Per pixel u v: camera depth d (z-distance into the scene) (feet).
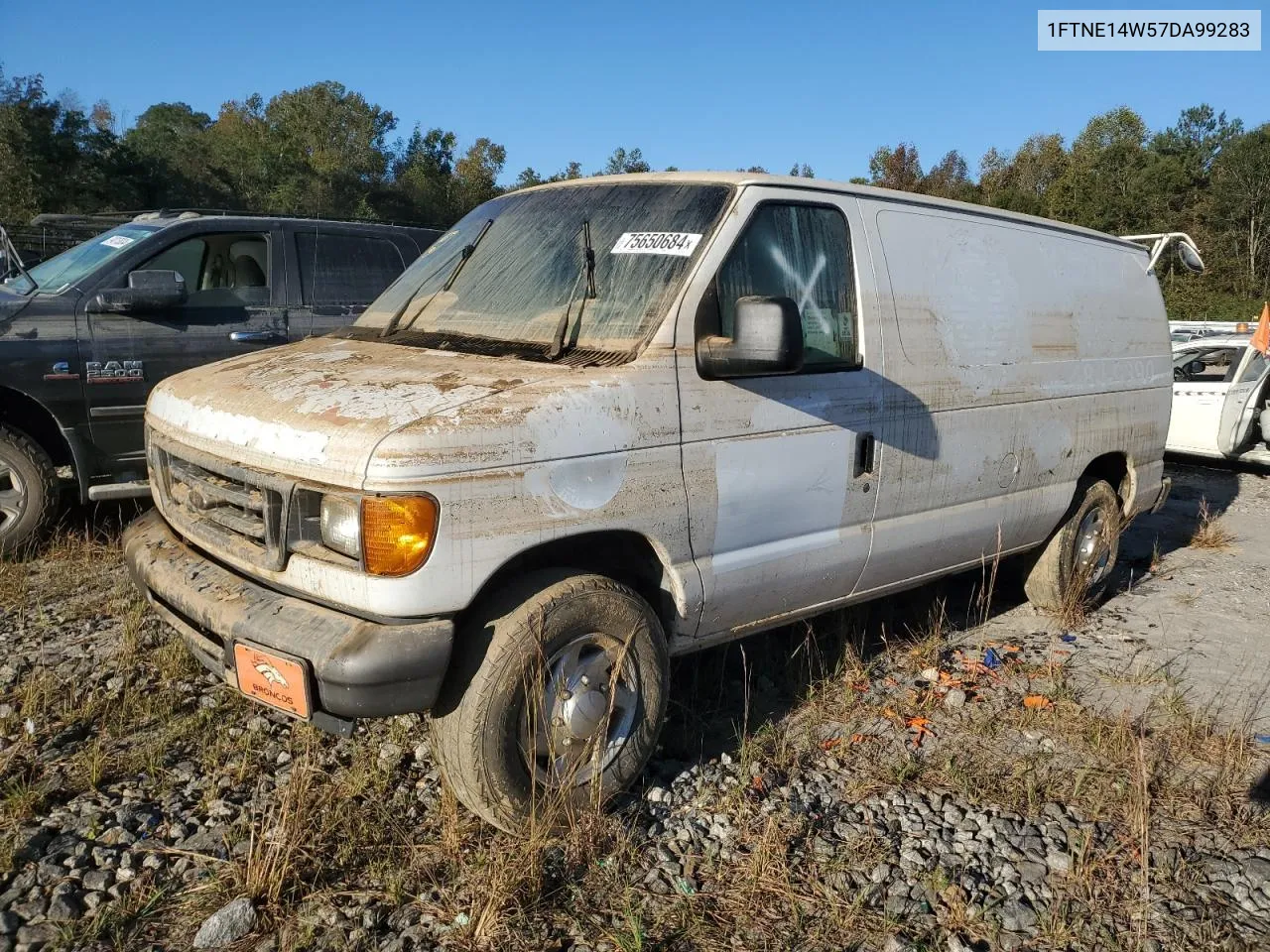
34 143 143.84
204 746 11.63
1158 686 15.33
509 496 9.36
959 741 13.17
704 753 12.39
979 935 9.22
